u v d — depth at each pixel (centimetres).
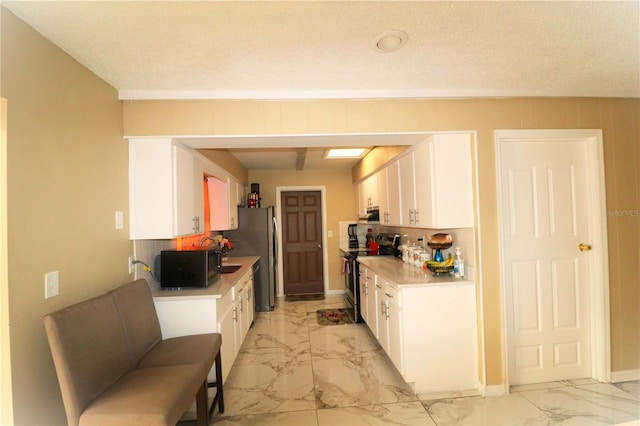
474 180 233
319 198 562
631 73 204
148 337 190
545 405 215
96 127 185
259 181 548
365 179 471
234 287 277
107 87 198
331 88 217
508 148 243
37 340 136
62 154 156
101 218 187
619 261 245
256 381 255
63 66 159
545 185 245
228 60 174
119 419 127
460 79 208
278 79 200
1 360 122
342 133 225
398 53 171
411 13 137
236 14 134
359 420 204
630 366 245
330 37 154
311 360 293
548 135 237
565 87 227
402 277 258
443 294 236
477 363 236
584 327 248
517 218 243
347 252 469
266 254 459
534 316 244
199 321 223
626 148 247
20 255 129
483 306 231
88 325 143
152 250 250
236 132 221
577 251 247
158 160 220
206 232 365
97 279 182
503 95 227
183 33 148
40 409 137
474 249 235
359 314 397
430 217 244
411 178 286
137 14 133
